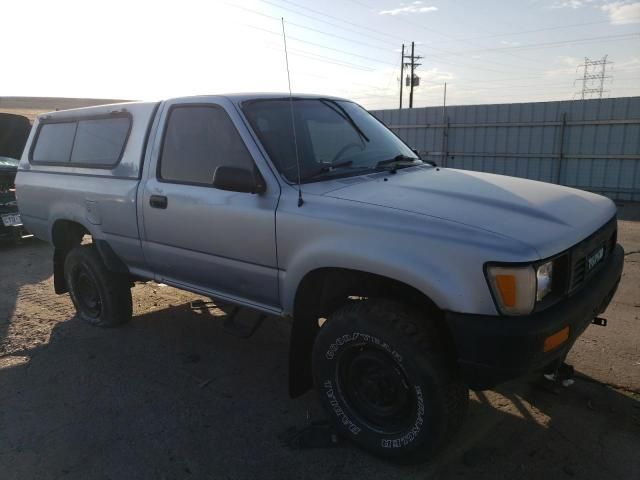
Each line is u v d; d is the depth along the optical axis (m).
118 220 4.11
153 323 4.96
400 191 3.00
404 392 2.72
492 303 2.36
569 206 2.99
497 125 14.90
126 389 3.72
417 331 2.58
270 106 3.51
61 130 4.89
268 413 3.39
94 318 4.91
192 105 3.63
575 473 2.74
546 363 2.46
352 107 4.17
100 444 3.08
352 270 2.79
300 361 3.18
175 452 3.00
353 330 2.75
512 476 2.73
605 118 13.11
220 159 3.40
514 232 2.46
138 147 3.97
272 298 3.24
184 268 3.74
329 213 2.83
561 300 2.55
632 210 11.55
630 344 4.20
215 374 3.94
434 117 16.11
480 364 2.41
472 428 3.16
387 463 2.87
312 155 3.33
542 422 3.20
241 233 3.22
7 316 5.19
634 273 6.19
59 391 3.71
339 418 2.99
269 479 2.76
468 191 3.01
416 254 2.50
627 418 3.21
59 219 4.77
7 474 2.83
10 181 8.43
